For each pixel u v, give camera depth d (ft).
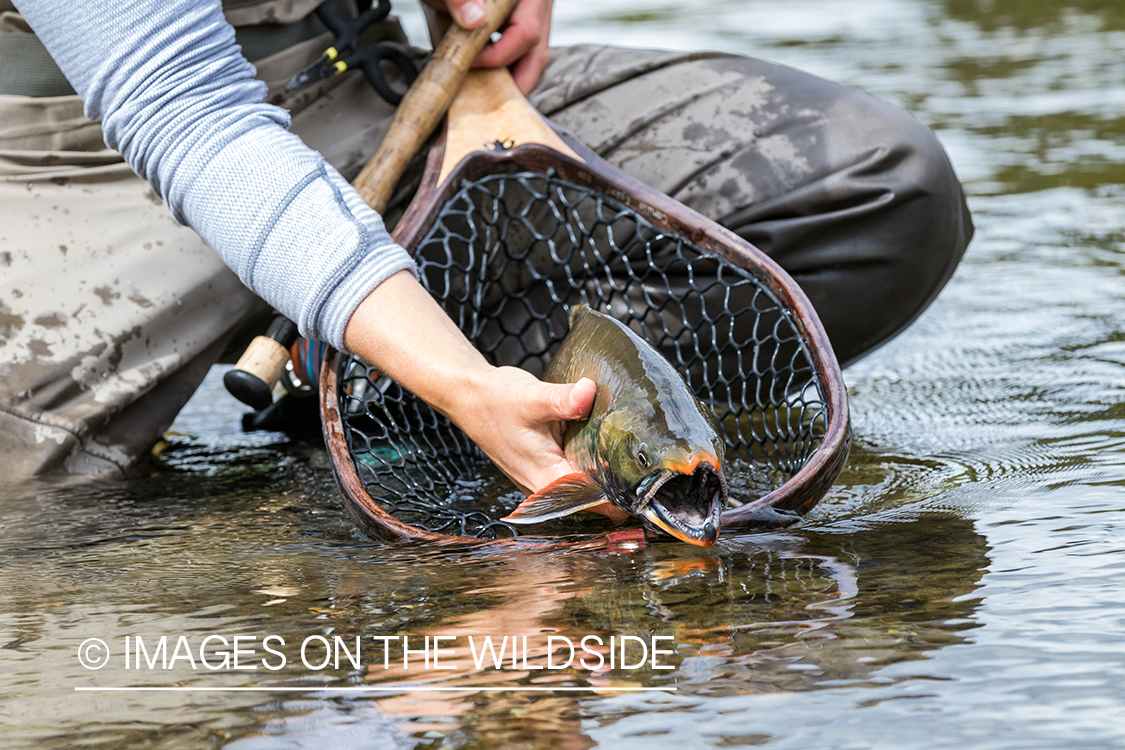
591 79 9.75
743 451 8.33
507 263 9.04
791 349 8.93
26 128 8.57
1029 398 9.12
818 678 4.36
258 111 7.13
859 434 8.64
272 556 6.40
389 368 6.66
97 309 8.43
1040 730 3.89
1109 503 6.42
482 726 4.11
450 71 8.72
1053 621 4.76
